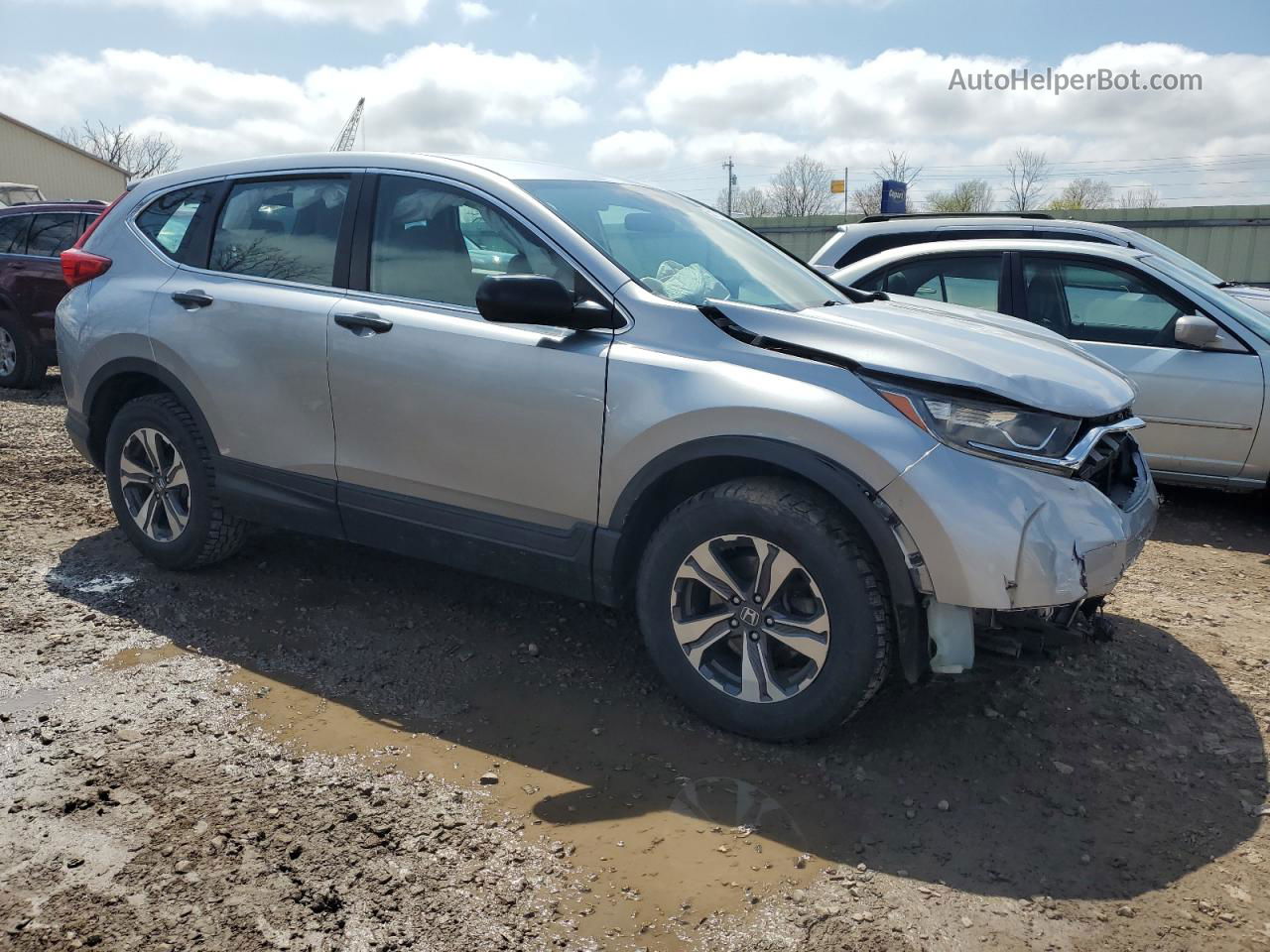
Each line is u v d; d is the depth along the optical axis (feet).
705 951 7.20
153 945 7.06
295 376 12.26
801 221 115.44
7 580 13.85
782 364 9.75
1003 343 10.64
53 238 31.09
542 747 10.04
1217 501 20.94
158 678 11.19
